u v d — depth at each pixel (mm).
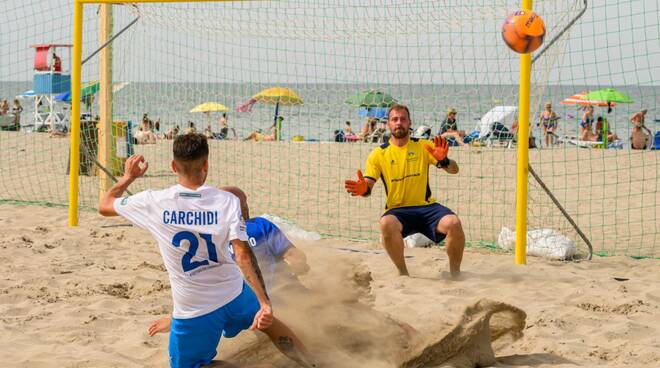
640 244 8586
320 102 19578
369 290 4812
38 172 13852
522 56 7102
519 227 7223
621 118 37000
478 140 16344
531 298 5871
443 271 6836
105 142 10172
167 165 14617
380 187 12648
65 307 5418
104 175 10203
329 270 4801
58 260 7090
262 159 15625
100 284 6160
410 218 6590
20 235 8266
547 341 4715
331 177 13625
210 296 3545
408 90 16703
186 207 3512
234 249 3471
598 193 11977
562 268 7109
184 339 3582
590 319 5172
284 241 4641
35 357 4363
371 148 16797
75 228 8828
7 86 76375
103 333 4910
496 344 4566
